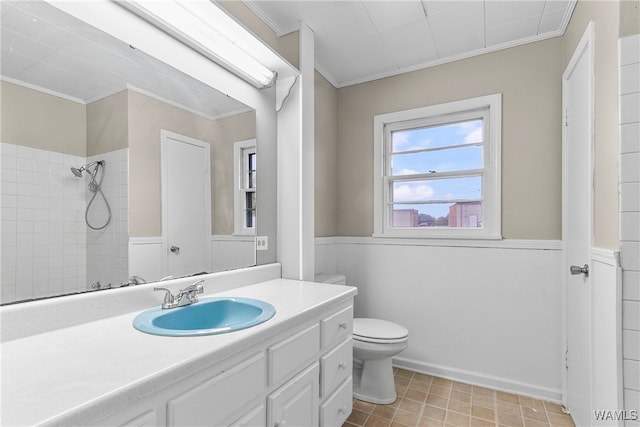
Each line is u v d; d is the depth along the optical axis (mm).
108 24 1242
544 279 2025
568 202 1866
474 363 2205
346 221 2725
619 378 1163
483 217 2258
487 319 2178
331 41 2174
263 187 1983
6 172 977
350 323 1647
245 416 981
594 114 1433
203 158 1631
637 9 1148
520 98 2125
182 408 782
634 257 1148
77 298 1062
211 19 1454
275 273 1978
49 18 1080
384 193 2607
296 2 1795
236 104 1819
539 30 2031
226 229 1742
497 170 2166
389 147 2637
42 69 1063
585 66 1575
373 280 2584
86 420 588
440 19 1938
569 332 1843
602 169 1344
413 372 2371
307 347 1277
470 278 2238
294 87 2006
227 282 1642
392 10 1862
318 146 2506
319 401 1371
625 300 1160
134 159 1330
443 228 2393
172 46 1488
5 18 983
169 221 1457
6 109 981
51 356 806
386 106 2592
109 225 1230
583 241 1597
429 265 2377
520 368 2072
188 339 923
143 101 1368
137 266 1315
